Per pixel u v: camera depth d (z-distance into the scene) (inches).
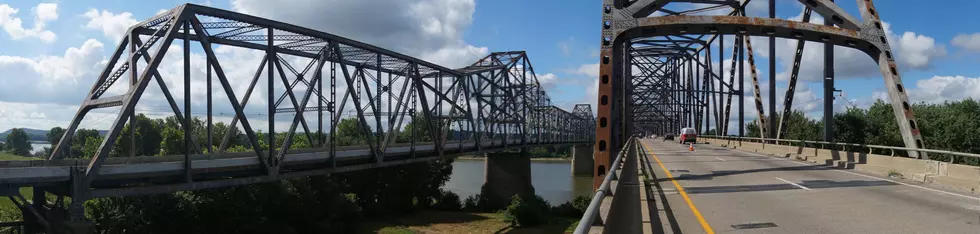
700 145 2246.6
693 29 761.0
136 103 816.9
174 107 950.4
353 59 1493.6
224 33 1059.3
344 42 1277.1
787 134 1929.1
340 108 1455.5
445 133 1961.1
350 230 1941.4
